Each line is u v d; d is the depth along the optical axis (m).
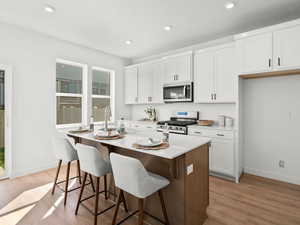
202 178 1.83
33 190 2.50
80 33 3.19
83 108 4.04
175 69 3.74
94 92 4.33
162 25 2.88
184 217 1.56
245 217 1.92
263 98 2.98
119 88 4.75
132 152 1.97
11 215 1.94
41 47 3.22
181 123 3.47
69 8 2.37
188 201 1.58
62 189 2.38
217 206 2.12
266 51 2.51
